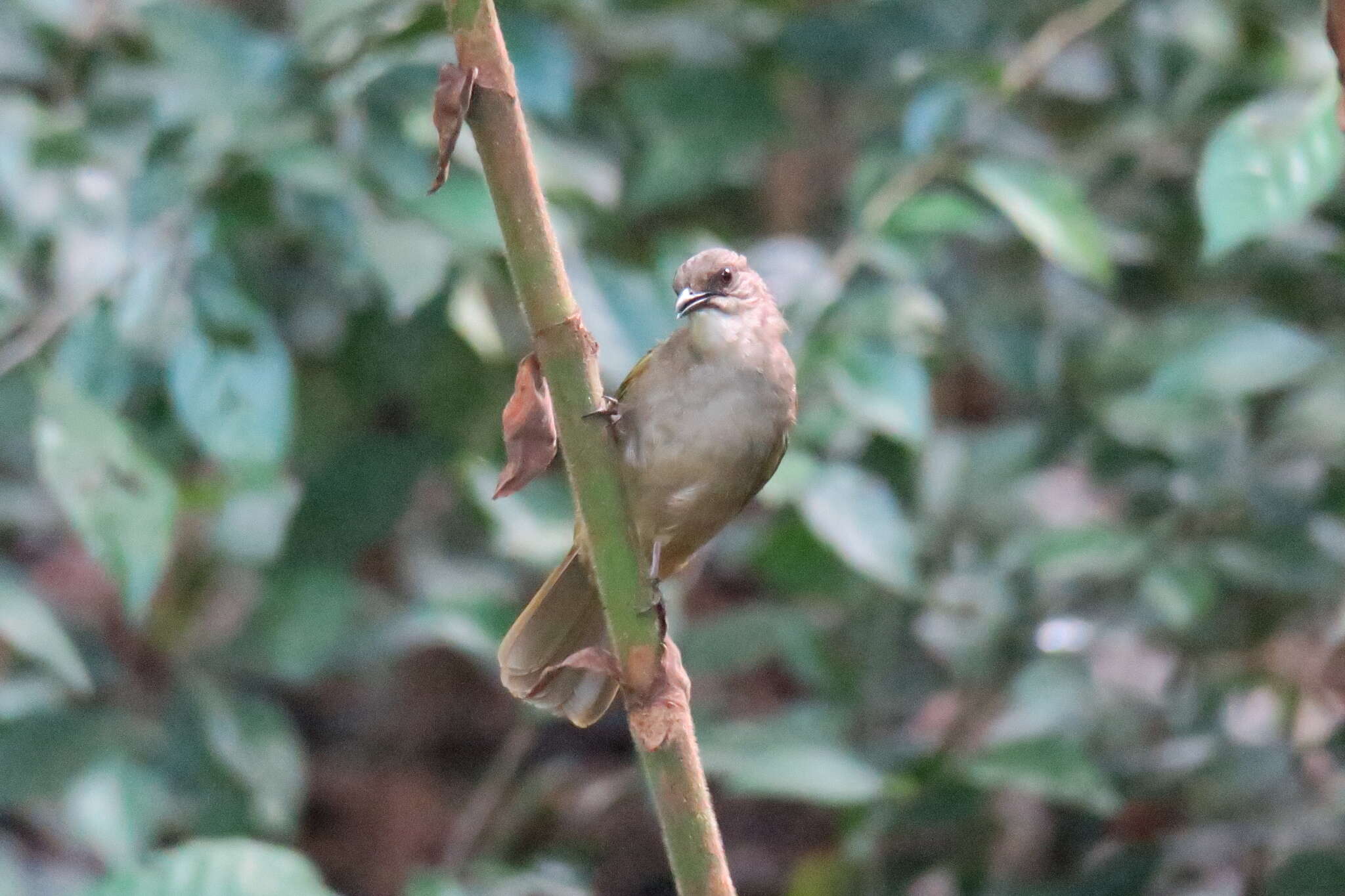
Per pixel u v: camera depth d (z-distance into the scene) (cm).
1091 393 985
